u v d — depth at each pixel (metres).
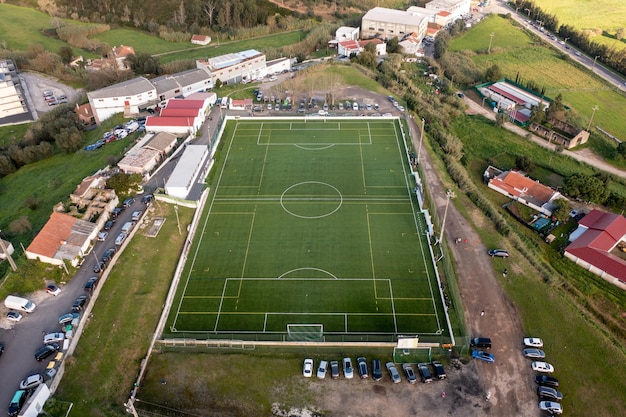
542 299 91.62
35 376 72.19
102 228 103.56
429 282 93.31
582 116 170.50
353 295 90.75
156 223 105.81
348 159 131.50
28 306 83.88
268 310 87.88
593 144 156.50
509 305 89.69
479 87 193.50
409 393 73.94
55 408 69.94
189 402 72.44
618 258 104.00
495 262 99.31
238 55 186.25
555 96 188.88
